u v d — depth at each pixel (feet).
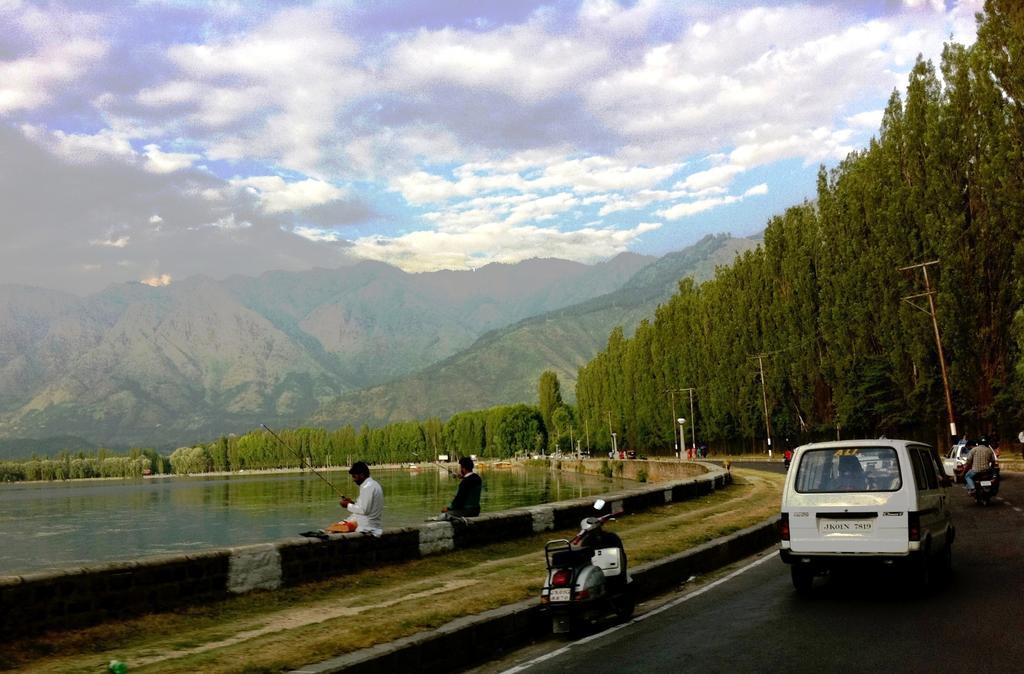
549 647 32.83
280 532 212.23
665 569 45.88
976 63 155.22
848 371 201.98
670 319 338.13
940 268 165.37
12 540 210.79
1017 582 39.45
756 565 52.11
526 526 62.85
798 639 29.96
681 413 330.75
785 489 40.01
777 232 252.21
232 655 27.96
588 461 407.64
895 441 39.22
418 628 31.22
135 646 30.99
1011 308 158.81
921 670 24.90
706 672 26.08
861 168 197.77
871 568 37.63
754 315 266.57
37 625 31.17
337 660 26.73
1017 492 92.02
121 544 193.77
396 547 49.70
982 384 162.20
